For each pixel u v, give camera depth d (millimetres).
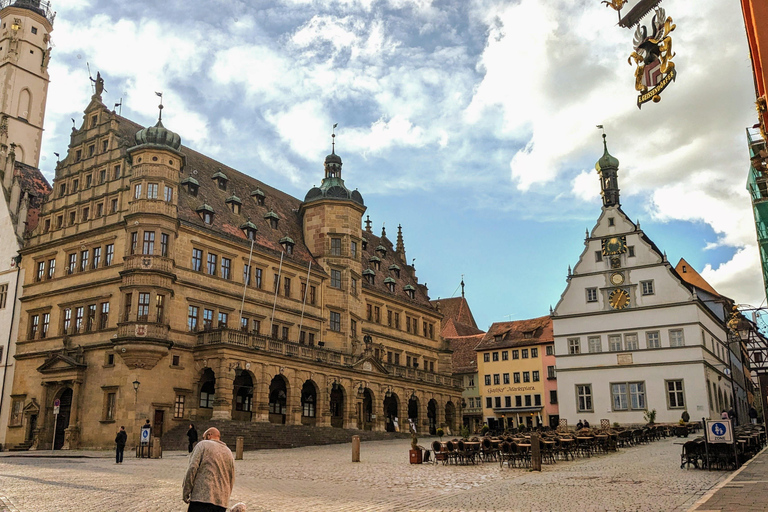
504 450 28781
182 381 51500
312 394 63094
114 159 56281
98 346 51219
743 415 90875
